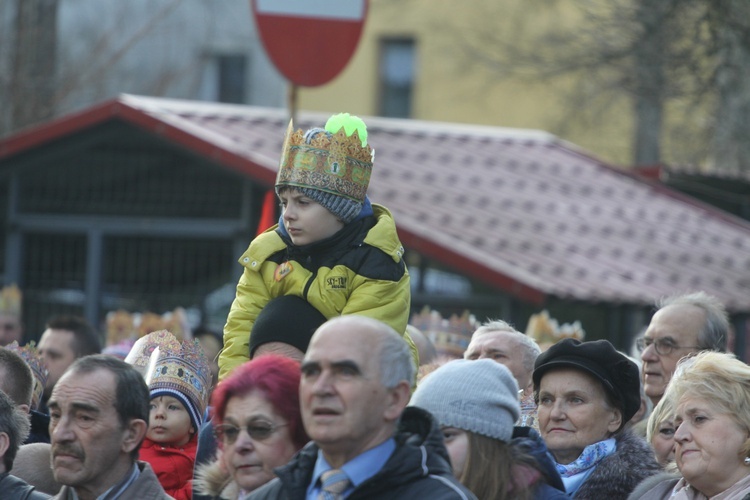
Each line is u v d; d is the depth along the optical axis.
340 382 10.21
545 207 35.00
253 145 32.16
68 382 12.09
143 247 31.84
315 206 13.48
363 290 13.36
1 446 13.10
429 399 11.62
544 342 22.69
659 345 16.17
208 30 58.97
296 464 10.76
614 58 42.69
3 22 43.91
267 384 11.25
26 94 40.81
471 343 15.77
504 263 30.30
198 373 14.71
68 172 31.94
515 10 61.12
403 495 10.23
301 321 13.32
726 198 41.84
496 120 65.50
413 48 68.44
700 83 40.19
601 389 13.71
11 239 31.89
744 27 37.97
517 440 12.06
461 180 35.38
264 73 63.91
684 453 12.66
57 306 31.84
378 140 37.09
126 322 25.20
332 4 23.38
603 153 53.28
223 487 11.78
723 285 33.00
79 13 57.91
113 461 12.14
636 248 33.94
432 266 31.03
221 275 31.61
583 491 13.33
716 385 12.69
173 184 31.73
